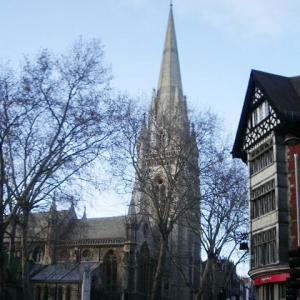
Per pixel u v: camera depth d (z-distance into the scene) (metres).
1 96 37.31
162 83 104.88
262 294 41.34
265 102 43.84
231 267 68.56
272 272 39.41
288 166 40.47
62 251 96.06
